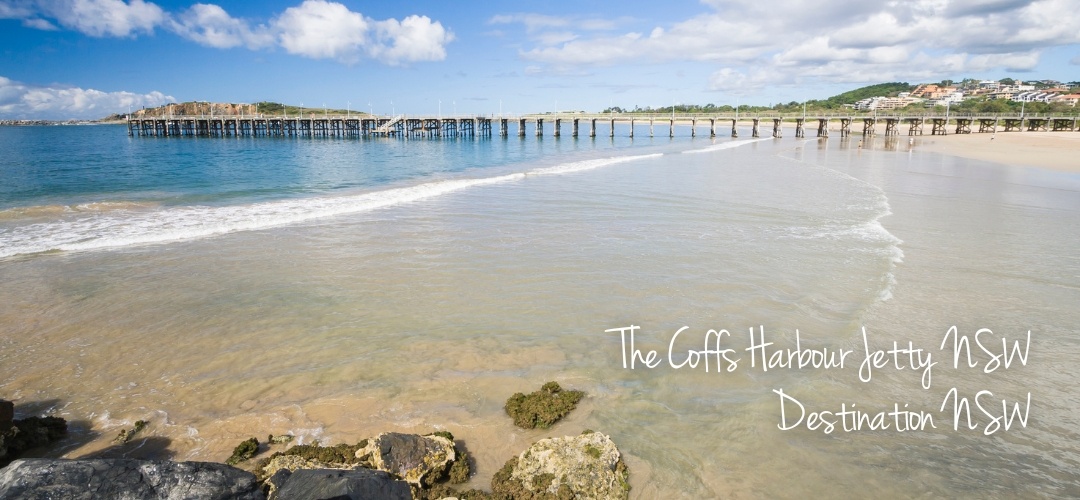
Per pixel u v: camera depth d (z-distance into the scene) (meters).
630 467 5.61
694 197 21.56
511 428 6.37
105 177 31.52
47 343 8.59
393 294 10.69
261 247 14.32
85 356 8.18
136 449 6.02
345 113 131.12
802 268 11.91
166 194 24.00
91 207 20.02
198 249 14.13
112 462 4.92
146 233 15.77
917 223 16.44
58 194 24.25
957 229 15.59
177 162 42.78
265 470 5.45
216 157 48.34
